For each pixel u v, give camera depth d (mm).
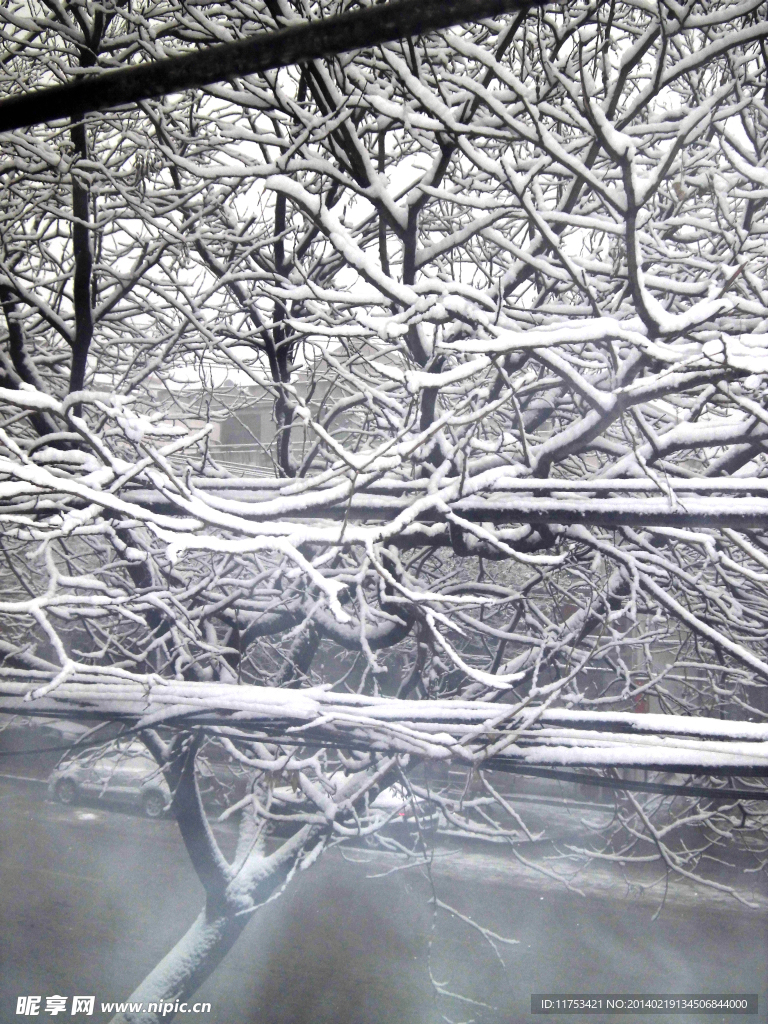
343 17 1171
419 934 12570
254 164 5461
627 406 3818
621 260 4688
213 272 6258
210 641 6941
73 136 5020
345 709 4969
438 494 4301
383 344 5949
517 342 3387
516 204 5227
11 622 7133
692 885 14039
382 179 4492
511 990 10336
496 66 3441
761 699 10133
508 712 4703
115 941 12820
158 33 4891
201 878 6410
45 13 5703
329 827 6438
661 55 3426
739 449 4473
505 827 15297
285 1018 10461
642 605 7426
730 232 5219
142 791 18188
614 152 3115
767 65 4070
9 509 5051
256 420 12430
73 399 3895
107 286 6375
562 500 4258
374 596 7379
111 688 5309
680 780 9219
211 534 6184
